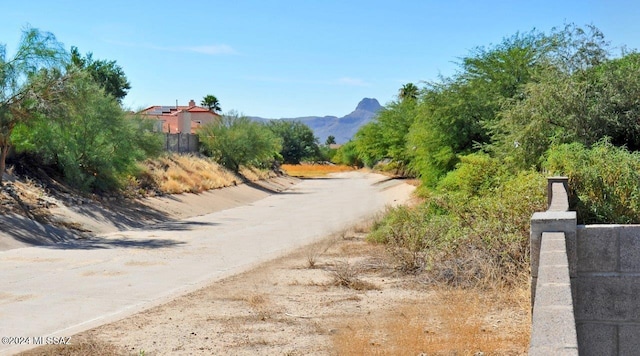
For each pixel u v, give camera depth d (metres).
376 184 71.06
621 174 13.20
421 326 9.70
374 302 12.16
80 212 28.59
